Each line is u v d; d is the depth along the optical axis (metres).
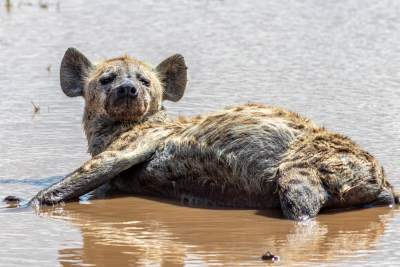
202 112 20.67
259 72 24.84
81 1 35.50
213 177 15.44
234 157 15.12
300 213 14.41
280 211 15.02
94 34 29.56
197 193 15.74
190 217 14.84
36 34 29.61
